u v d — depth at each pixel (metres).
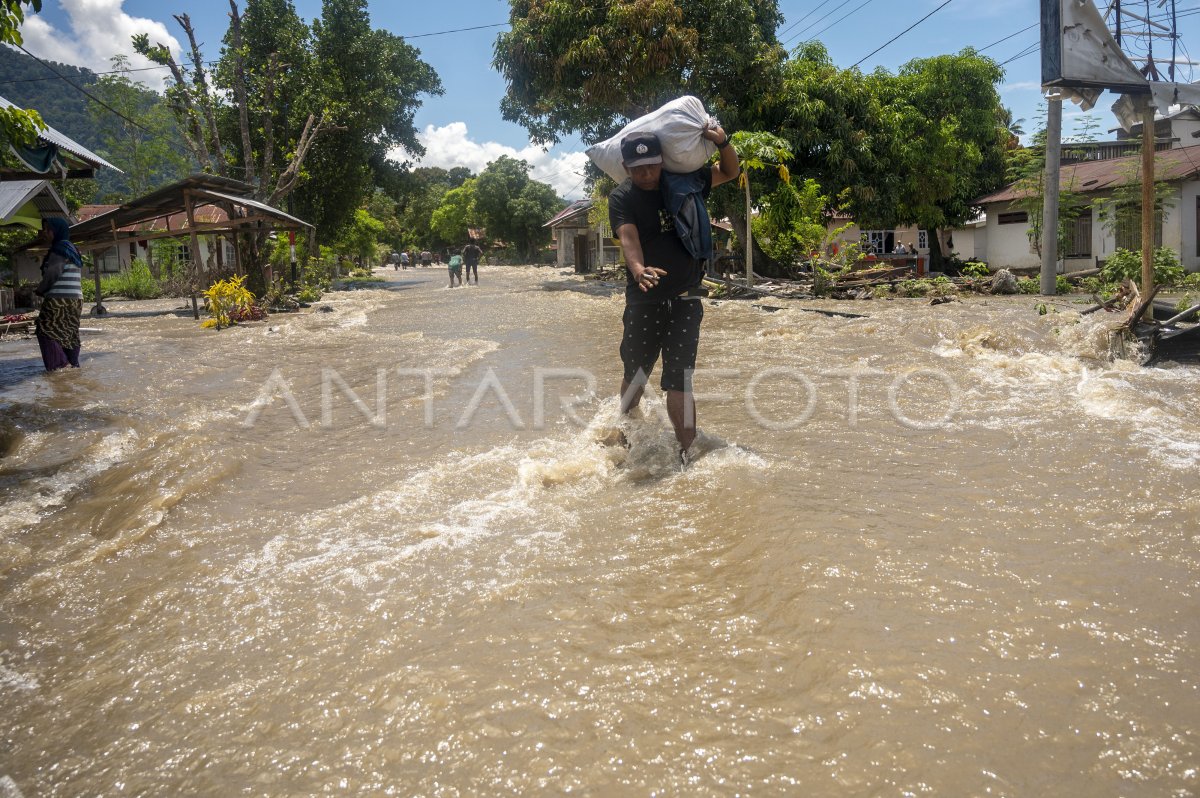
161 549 2.98
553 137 25.94
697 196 3.80
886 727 1.68
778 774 1.56
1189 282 15.98
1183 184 18.67
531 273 44.66
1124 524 2.79
